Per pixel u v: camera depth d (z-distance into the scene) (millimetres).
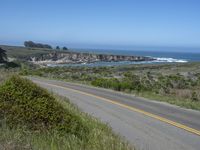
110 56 154875
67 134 8914
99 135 9203
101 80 32281
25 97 9289
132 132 11531
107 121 13492
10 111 9125
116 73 59375
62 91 25484
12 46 171125
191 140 10523
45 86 29031
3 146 7094
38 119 9102
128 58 161125
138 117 14688
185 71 65938
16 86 9461
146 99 21844
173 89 29641
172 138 10742
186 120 14031
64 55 140750
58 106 9453
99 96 22859
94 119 12375
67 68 69062
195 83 38438
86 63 137250
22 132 8492
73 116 9719
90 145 8375
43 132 8820
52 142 8008
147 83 34875
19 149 7191
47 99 9406
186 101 20641
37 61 126750
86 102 19484
